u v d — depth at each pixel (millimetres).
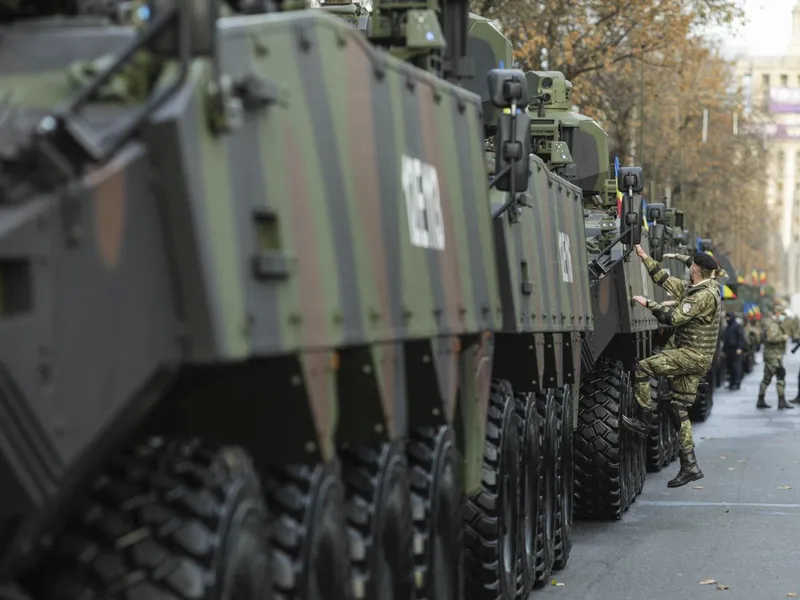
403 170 11750
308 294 9125
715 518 25156
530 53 52125
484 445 15062
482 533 15016
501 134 15203
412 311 11672
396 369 11336
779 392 57594
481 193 14648
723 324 75250
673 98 82812
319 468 9703
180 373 8453
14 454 6305
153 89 7477
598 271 25406
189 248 7363
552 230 19422
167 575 7496
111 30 7965
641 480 29141
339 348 10094
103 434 6961
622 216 26094
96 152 6793
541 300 17953
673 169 92562
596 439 24578
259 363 9008
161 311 7324
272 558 9078
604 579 19016
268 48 8930
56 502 6641
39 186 6559
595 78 66125
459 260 13477
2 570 6605
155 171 7266
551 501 19234
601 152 29438
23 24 8039
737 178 110375
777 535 23016
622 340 28328
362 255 10406
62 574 7383
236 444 9266
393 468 11258
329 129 9938
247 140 8328
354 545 10570
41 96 7457
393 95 11688
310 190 9391
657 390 32781
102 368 6852
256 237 8289
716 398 66875
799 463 34844
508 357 17609
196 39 7238
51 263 6516
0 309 6418
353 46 10688
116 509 7660
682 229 49969
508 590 15820
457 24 16156
